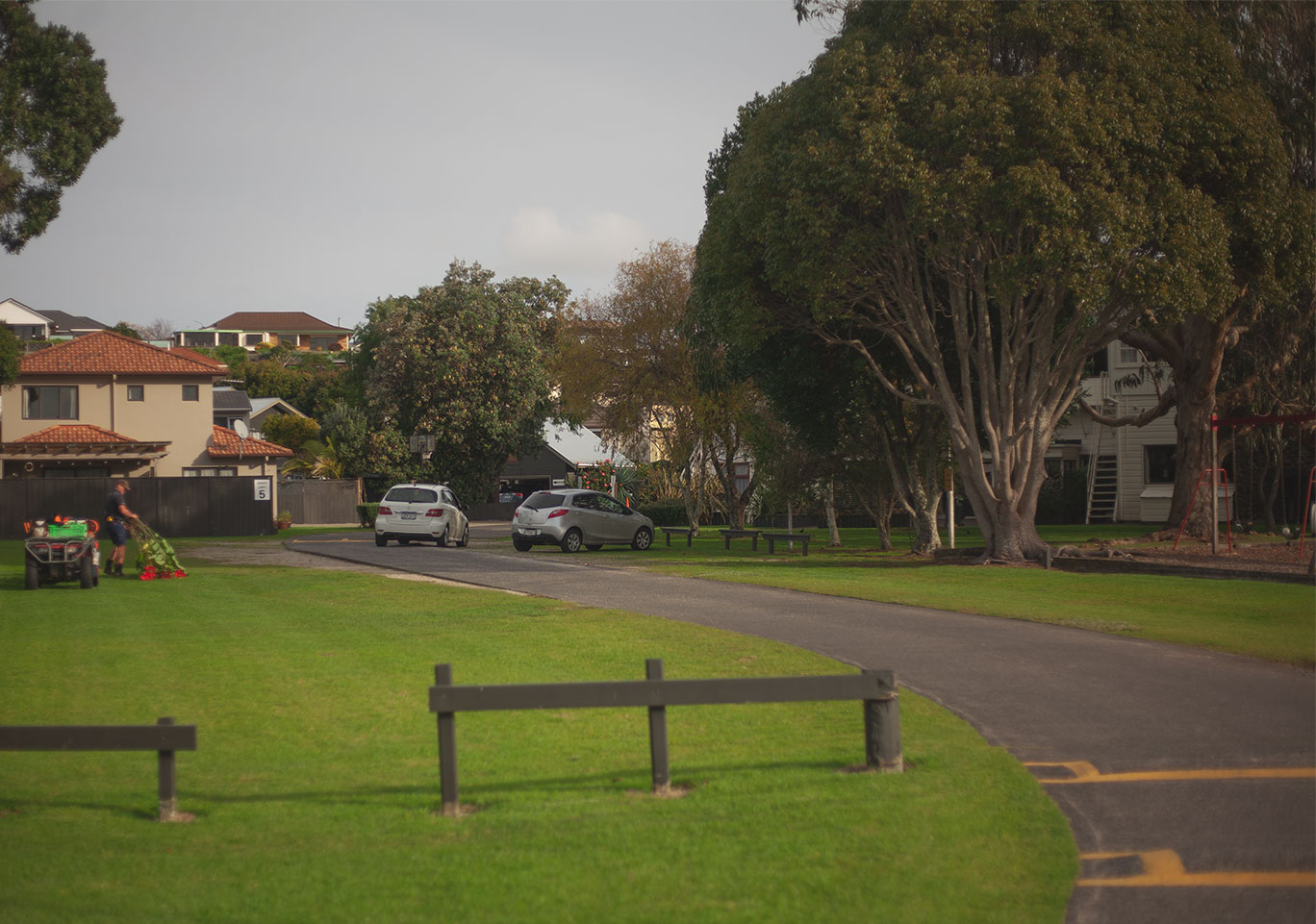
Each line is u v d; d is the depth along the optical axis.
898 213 21.12
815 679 7.34
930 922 5.12
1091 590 17.64
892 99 19.97
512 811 6.91
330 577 21.38
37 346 101.75
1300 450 30.52
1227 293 20.11
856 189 19.81
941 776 7.38
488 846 6.25
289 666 11.79
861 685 7.46
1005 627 14.06
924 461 28.50
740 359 27.30
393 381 58.28
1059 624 14.22
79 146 30.31
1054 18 19.41
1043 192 18.27
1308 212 21.14
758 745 8.53
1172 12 20.19
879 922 5.12
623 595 17.83
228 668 11.71
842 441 29.44
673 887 5.57
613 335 41.19
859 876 5.67
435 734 9.07
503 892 5.56
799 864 5.84
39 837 6.61
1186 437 28.50
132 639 13.61
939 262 21.48
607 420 42.81
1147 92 19.12
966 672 11.02
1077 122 18.56
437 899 5.51
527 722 9.51
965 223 19.45
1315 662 11.57
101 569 23.75
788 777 7.49
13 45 29.94
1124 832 6.36
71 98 30.39
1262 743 8.28
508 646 12.77
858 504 38.78
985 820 6.48
